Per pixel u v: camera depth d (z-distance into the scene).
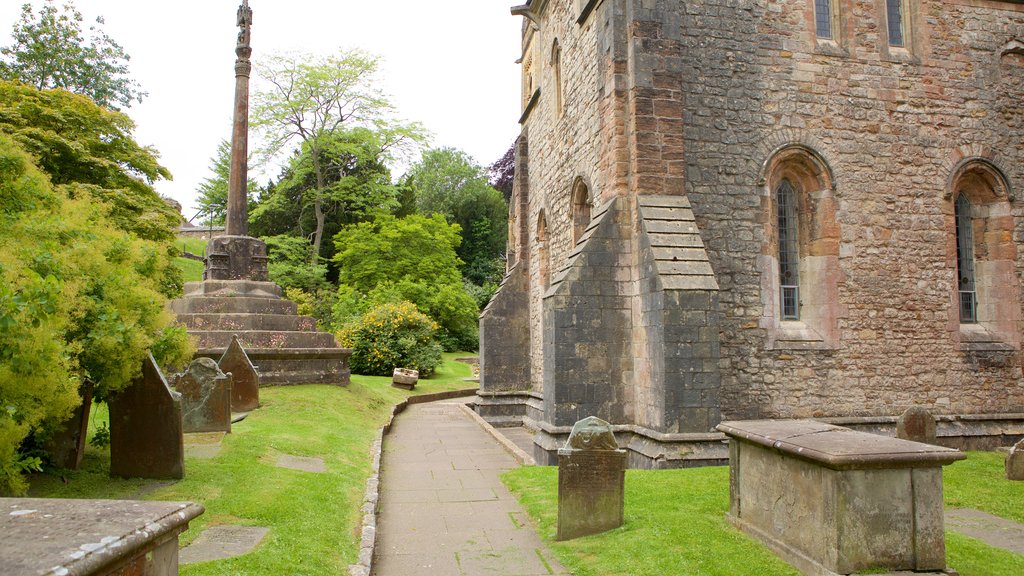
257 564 4.77
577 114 13.02
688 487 7.59
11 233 5.60
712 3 11.05
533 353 16.92
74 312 5.79
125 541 2.49
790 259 11.45
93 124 14.45
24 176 6.48
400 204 39.41
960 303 12.16
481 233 47.81
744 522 5.90
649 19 10.50
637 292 10.29
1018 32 12.37
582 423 6.45
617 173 10.59
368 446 10.90
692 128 10.83
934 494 4.72
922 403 11.32
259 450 8.51
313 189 37.44
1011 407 11.73
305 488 7.08
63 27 23.03
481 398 17.05
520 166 18.19
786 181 11.55
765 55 11.18
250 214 37.91
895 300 11.40
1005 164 12.09
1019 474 8.28
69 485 6.23
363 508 7.07
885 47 11.73
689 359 9.38
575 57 13.16
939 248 11.66
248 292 15.62
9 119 13.02
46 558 2.21
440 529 6.85
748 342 10.73
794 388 10.84
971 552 5.45
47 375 5.07
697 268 9.65
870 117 11.55
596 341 10.40
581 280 10.42
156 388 6.78
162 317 7.25
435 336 32.41
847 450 4.70
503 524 7.02
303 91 35.69
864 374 11.12
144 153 15.45
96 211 7.25
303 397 13.37
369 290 31.28
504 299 17.41
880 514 4.63
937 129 11.84
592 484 6.27
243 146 15.99
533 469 9.50
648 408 9.87
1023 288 12.05
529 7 16.69
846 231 11.32
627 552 5.54
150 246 7.60
